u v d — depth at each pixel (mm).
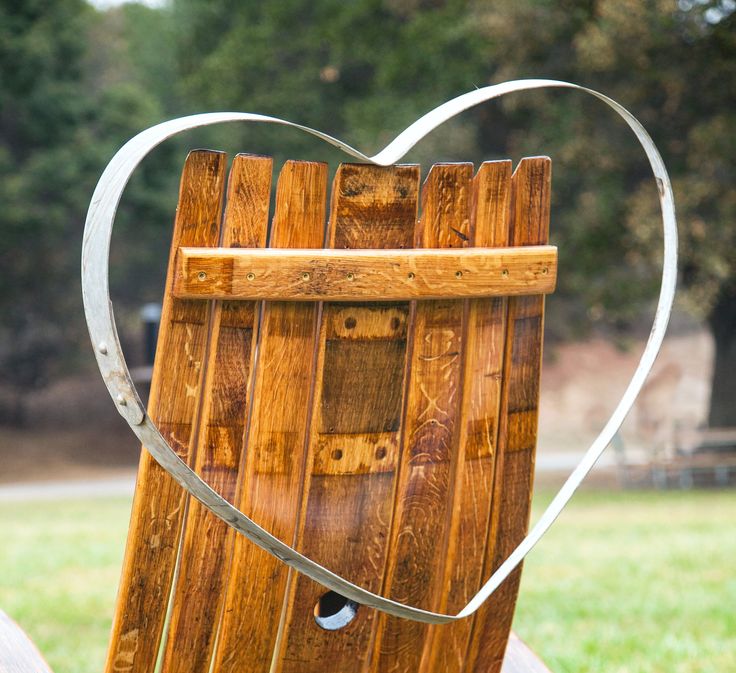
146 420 1226
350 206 1420
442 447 1566
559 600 5492
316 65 20969
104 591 6328
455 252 1457
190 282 1329
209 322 1397
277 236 1391
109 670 1504
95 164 24656
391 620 1618
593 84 15992
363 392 1482
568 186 17250
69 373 32000
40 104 24531
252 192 1367
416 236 1490
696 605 5156
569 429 31047
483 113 18172
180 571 1479
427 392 1534
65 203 24625
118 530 10641
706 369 34031
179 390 1398
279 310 1417
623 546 8141
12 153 25250
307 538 1508
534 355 1591
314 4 20453
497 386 1571
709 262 14695
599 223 15922
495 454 1603
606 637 4395
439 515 1589
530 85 1522
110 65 34594
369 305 1460
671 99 15453
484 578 1646
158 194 25266
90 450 28031
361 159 1402
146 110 25922
